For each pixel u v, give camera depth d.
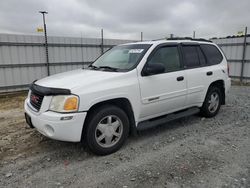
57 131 3.38
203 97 5.37
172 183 2.98
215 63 5.69
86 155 3.82
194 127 5.10
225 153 3.81
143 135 4.65
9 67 10.24
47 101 3.50
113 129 3.84
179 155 3.76
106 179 3.11
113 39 13.10
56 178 3.16
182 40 5.13
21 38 10.34
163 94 4.45
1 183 3.06
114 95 3.75
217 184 2.94
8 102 8.68
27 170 3.38
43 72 11.23
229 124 5.31
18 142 4.40
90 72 4.20
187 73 4.88
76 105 3.42
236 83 13.45
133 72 4.05
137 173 3.24
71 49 11.84
